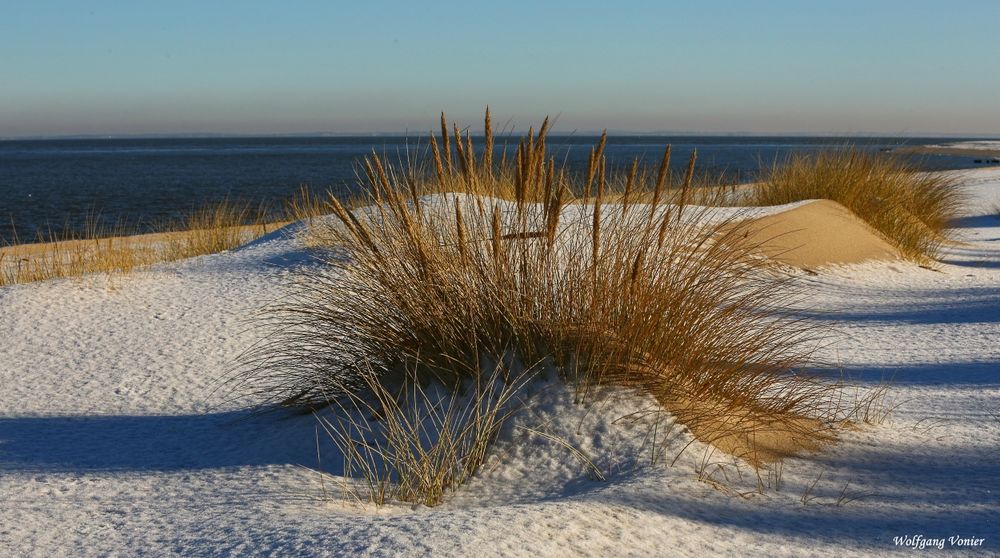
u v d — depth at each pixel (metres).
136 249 13.23
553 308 4.74
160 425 5.43
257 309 8.66
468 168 4.99
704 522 3.47
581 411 4.44
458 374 4.70
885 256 12.58
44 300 9.06
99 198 36.91
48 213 29.39
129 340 7.75
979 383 6.15
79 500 3.94
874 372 6.59
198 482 4.16
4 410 5.83
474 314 4.75
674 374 4.77
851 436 4.88
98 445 4.98
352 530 3.16
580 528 3.23
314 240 11.29
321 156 111.94
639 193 5.83
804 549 3.25
